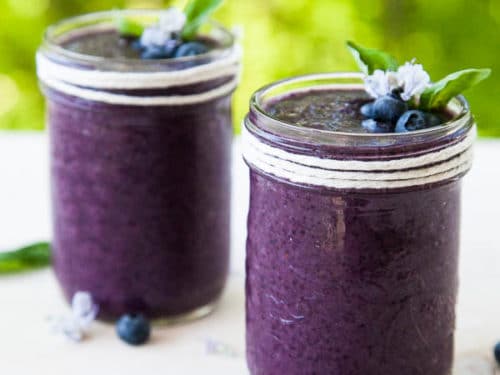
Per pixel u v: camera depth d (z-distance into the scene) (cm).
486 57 101
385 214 51
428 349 53
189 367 60
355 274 51
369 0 100
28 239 72
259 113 52
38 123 106
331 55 102
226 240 65
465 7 101
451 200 52
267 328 54
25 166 80
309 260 52
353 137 50
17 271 69
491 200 75
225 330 64
